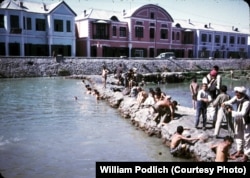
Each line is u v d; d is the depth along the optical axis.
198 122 11.71
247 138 8.51
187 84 44.25
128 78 27.69
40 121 15.69
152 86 40.31
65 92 27.27
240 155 8.84
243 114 8.41
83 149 11.27
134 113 15.93
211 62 59.03
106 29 55.62
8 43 45.78
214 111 11.66
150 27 60.75
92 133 13.53
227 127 11.63
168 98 13.83
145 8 59.25
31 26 48.12
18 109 18.84
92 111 18.69
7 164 9.67
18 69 40.94
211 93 11.89
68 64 44.59
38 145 11.64
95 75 43.31
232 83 44.84
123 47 58.12
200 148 9.90
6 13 45.12
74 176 8.85
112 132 13.78
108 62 47.31
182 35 67.00
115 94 21.52
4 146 11.45
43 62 43.06
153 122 13.59
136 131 14.02
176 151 10.48
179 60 54.50
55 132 13.58
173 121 13.08
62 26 50.75
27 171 9.16
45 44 49.91
